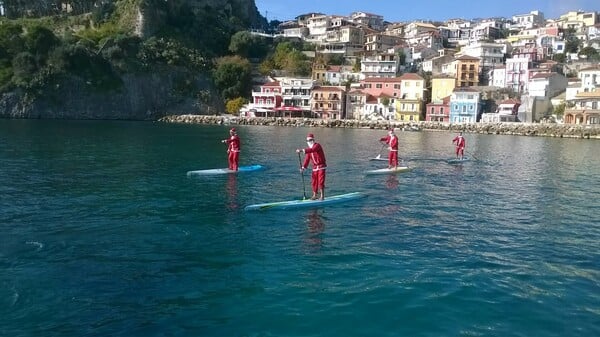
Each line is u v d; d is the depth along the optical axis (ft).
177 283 46.70
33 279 46.98
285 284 46.60
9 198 82.38
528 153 198.90
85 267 50.44
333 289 45.44
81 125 315.17
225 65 491.72
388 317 39.91
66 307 41.32
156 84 461.78
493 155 185.88
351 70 531.91
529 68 457.68
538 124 366.84
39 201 80.64
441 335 37.14
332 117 460.14
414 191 97.96
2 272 48.57
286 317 39.86
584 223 73.72
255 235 63.00
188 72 482.69
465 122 414.62
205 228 65.98
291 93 474.08
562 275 50.26
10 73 400.67
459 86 469.16
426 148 211.00
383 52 542.98
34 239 59.62
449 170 132.57
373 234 64.59
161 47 484.74
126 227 65.77
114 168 120.37
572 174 130.82
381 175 119.65
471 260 54.60
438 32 639.35
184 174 113.50
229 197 87.66
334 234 64.08
